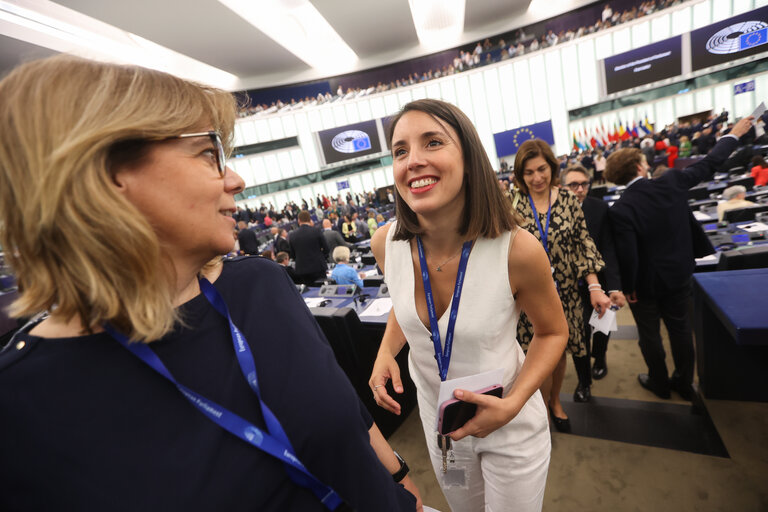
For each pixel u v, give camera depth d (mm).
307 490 451
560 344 832
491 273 742
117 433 339
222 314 456
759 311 1029
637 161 1801
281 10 11273
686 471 1513
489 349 800
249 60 13531
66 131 298
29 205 296
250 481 389
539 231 1678
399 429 2129
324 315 1771
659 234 1677
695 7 11695
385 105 16203
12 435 311
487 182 695
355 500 483
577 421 1914
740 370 1709
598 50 13195
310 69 15820
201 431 377
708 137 8703
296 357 471
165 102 351
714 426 1682
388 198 13875
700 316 1723
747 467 1467
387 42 14562
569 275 1685
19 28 8469
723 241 2326
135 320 337
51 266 322
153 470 341
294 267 4742
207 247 407
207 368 411
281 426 426
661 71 12070
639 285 1792
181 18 9680
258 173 15898
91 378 343
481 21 14148
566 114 14141
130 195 345
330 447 457
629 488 1501
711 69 11406
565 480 1599
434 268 829
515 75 14438
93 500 322
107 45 10680
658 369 1896
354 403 508
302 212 4516
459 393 690
